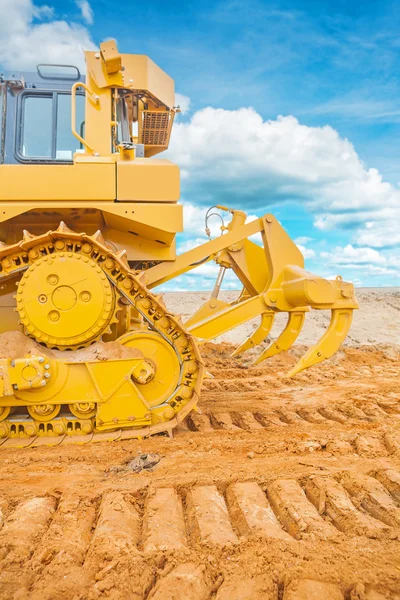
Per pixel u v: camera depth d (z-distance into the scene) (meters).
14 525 3.62
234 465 4.93
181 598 2.80
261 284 8.52
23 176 5.84
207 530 3.56
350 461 5.07
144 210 5.99
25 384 5.29
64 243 5.67
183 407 5.93
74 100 6.24
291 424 6.73
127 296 5.83
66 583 2.91
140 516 3.98
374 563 3.07
